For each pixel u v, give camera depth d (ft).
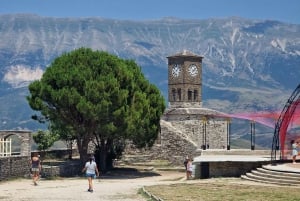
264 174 133.28
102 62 183.32
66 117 184.85
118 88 176.45
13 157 156.56
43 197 108.37
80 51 190.08
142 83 201.05
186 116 291.99
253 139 208.85
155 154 246.06
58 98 174.81
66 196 110.11
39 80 185.57
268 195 104.06
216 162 150.20
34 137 220.64
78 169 186.29
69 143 243.60
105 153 203.51
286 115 164.55
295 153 154.81
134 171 211.00
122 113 176.14
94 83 173.88
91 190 120.06
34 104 182.60
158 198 101.55
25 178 161.48
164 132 246.47
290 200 97.35
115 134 185.68
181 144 243.60
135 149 246.68
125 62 204.23
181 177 180.14
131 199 104.78
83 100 171.94
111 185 138.62
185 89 312.09
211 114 295.07
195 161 151.64
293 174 125.70
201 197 102.42
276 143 158.40
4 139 178.19
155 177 182.80
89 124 183.93
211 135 292.40
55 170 171.12
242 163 147.84
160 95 209.26
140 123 184.14
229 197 101.96
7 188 130.41
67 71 179.93
